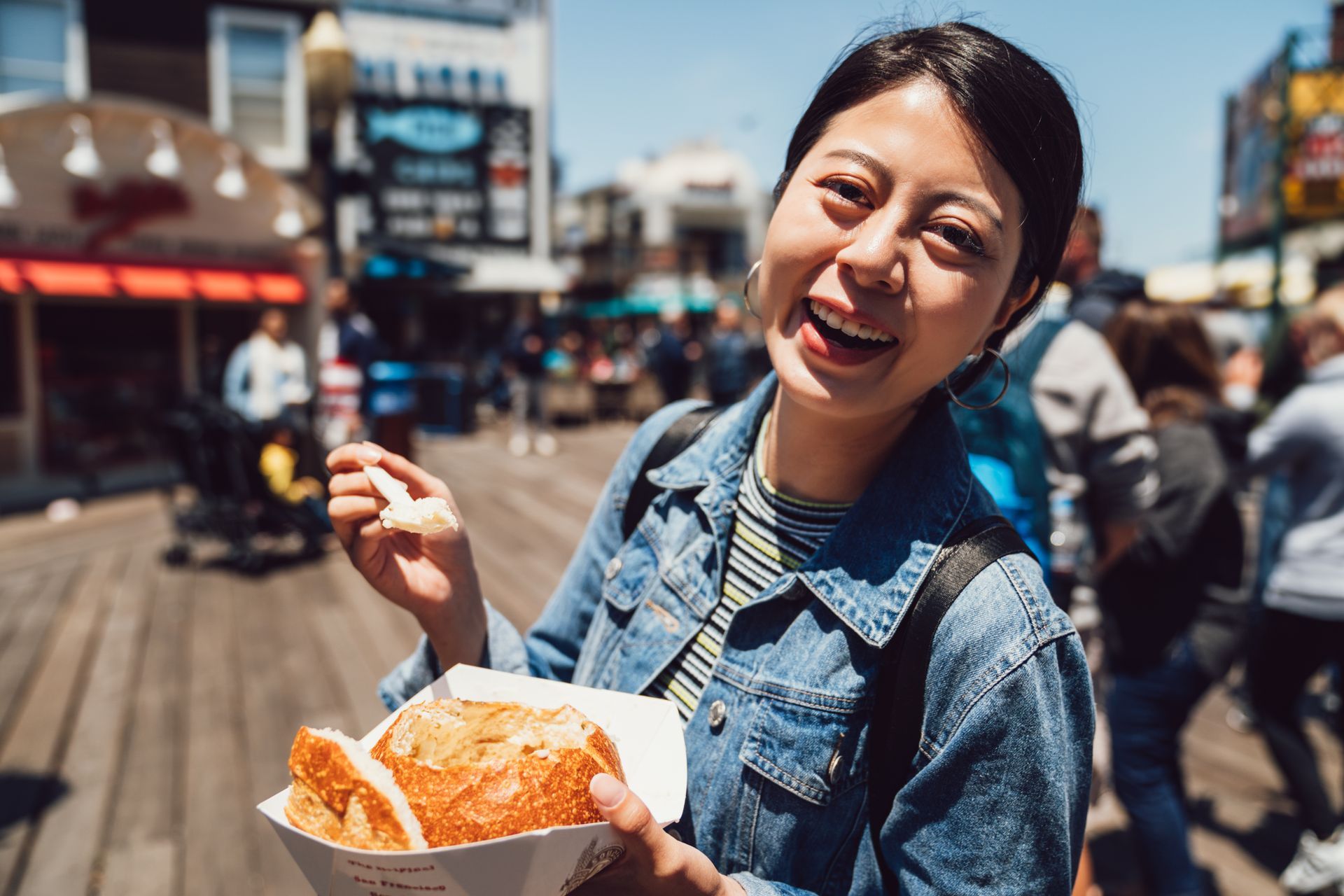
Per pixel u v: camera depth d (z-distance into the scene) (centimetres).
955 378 97
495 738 81
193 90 1143
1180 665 219
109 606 493
